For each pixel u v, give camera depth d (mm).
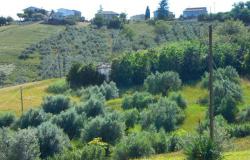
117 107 85875
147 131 69938
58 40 152625
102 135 67312
